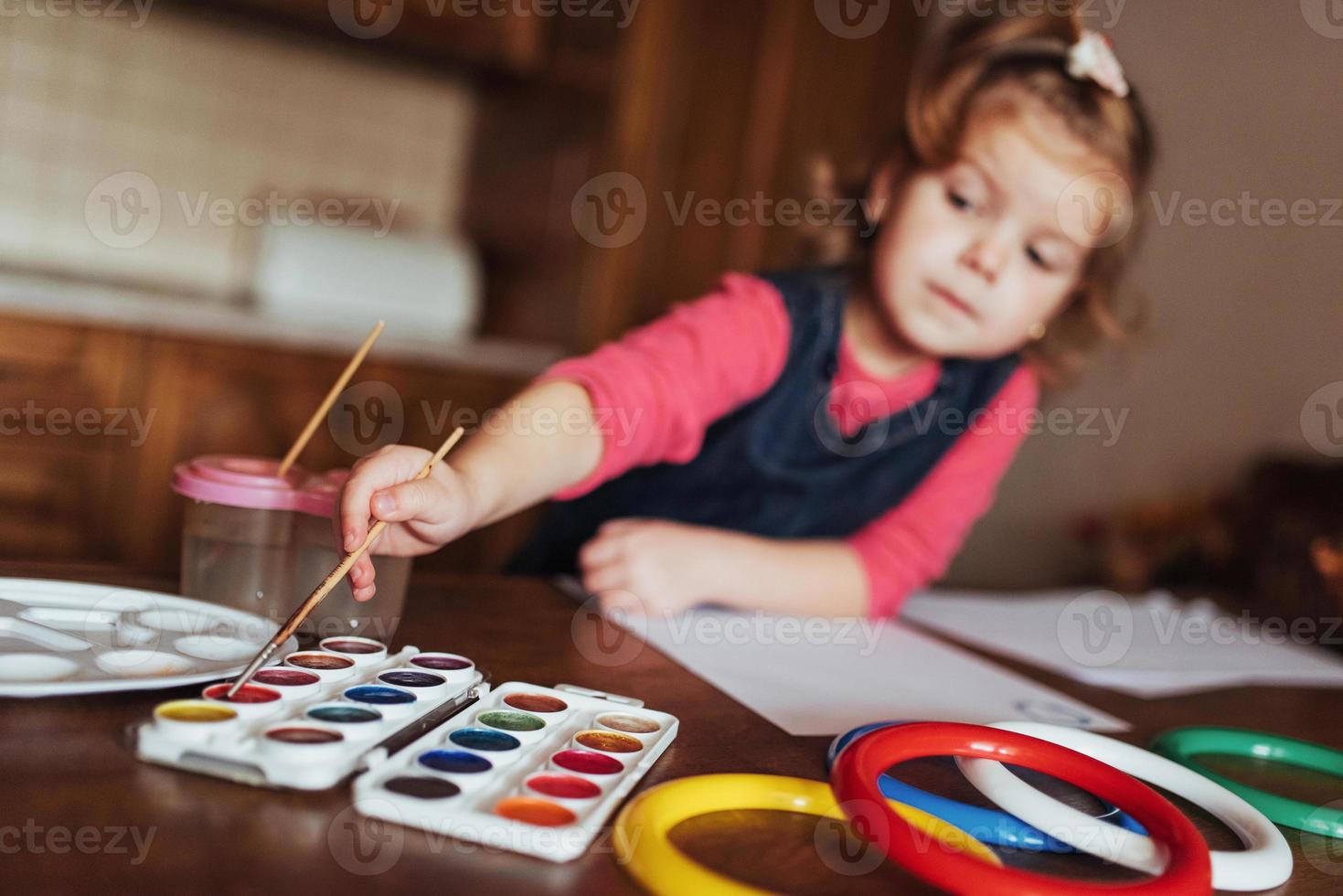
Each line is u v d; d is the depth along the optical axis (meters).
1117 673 0.84
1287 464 1.78
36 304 1.62
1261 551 1.62
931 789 0.50
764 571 0.91
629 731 0.49
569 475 0.82
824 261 1.22
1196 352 2.07
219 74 2.14
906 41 2.40
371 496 0.54
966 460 1.17
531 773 0.42
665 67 2.17
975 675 0.76
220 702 0.43
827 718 0.59
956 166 1.01
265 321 1.80
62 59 1.99
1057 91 1.01
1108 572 1.83
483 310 2.45
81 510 1.71
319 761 0.39
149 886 0.31
